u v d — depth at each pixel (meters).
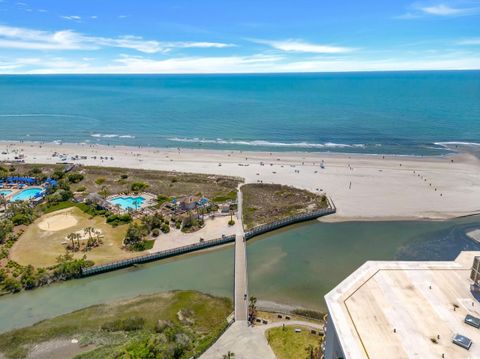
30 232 106.50
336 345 46.12
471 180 148.00
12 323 73.62
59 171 155.25
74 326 72.38
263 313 74.81
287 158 182.00
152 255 95.75
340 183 146.75
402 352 40.31
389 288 51.06
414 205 126.44
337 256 98.69
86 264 89.69
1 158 182.75
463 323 44.69
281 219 115.44
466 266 56.12
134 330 71.19
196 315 75.75
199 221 112.56
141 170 163.62
